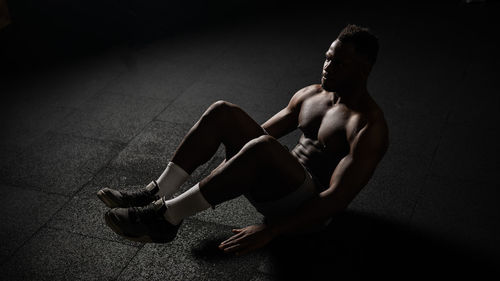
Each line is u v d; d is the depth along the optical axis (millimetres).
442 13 4250
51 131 3006
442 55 3662
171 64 3717
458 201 2393
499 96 3189
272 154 1822
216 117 1981
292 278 2010
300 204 1932
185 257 2115
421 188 2479
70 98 3338
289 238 2186
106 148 2844
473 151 2729
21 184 2586
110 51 3936
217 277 2021
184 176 2006
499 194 2426
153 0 4637
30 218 2359
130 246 2180
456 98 3193
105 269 2076
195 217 2312
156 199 2016
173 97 3318
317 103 2064
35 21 4406
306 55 3740
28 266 2102
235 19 4332
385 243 2172
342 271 2041
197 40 4035
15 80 3570
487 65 3521
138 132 2979
